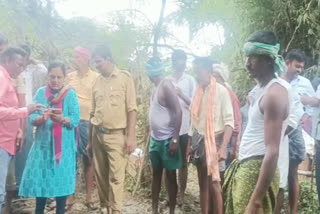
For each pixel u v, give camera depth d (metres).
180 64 5.49
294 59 4.61
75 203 5.68
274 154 2.59
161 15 6.53
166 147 4.93
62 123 4.42
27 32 6.28
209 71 4.43
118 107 4.80
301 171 6.11
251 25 7.20
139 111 6.24
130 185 6.18
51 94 4.52
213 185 4.36
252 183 2.77
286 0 7.16
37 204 4.59
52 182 4.41
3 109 3.95
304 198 5.43
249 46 2.73
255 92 2.79
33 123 4.42
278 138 2.60
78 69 5.58
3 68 4.10
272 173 2.61
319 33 7.14
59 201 4.57
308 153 6.00
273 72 2.72
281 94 2.61
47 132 4.44
